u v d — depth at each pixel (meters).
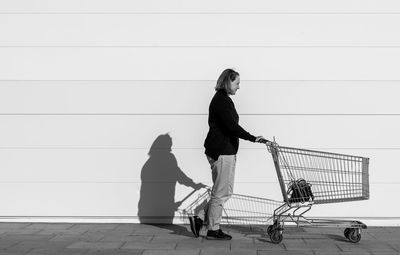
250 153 7.31
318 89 7.29
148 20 7.39
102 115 7.39
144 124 7.38
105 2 7.42
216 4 7.36
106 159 7.39
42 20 7.44
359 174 6.55
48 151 7.40
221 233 6.50
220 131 6.41
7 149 7.42
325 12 7.30
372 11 7.29
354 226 6.37
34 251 5.96
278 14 7.32
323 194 6.62
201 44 7.36
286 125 7.30
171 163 7.38
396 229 7.11
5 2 7.45
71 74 7.42
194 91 7.37
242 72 7.33
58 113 7.41
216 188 6.45
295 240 6.52
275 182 7.30
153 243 6.35
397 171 7.24
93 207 7.41
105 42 7.41
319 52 7.30
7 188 7.42
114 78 7.41
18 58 7.44
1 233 6.82
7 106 7.42
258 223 7.32
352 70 7.28
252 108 7.32
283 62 7.31
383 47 7.28
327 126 7.28
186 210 7.38
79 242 6.37
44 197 7.41
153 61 7.38
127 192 7.41
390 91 7.26
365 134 7.26
